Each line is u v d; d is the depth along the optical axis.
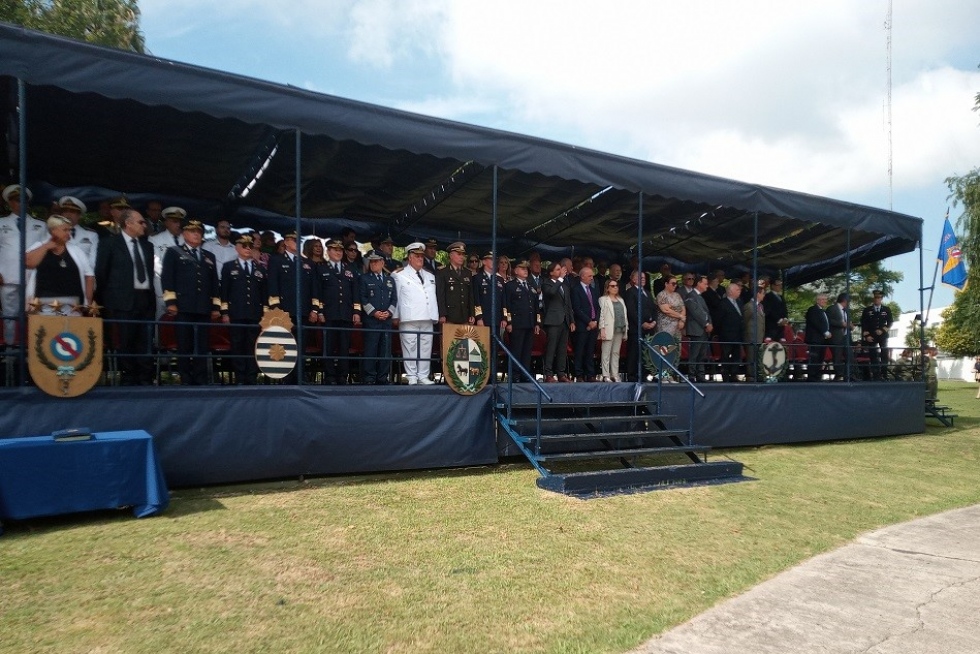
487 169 9.53
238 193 10.85
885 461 10.20
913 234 12.94
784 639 3.87
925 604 4.48
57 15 15.15
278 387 7.21
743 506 7.02
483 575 4.69
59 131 8.09
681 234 13.61
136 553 4.84
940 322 46.75
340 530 5.59
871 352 14.76
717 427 10.54
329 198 10.89
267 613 3.95
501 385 8.65
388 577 4.59
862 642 3.85
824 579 4.96
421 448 7.96
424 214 11.66
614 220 12.23
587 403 8.83
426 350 8.88
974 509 7.44
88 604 3.98
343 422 7.53
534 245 13.95
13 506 5.18
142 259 7.18
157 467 5.89
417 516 6.11
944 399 24.80
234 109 6.73
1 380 7.10
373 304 8.42
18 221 6.87
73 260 6.69
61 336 6.12
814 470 9.23
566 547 5.37
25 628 3.66
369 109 7.47
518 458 9.12
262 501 6.44
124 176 9.79
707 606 4.34
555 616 4.06
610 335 10.23
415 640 3.68
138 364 7.14
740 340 11.85
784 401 11.36
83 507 5.47
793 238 13.95
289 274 8.24
